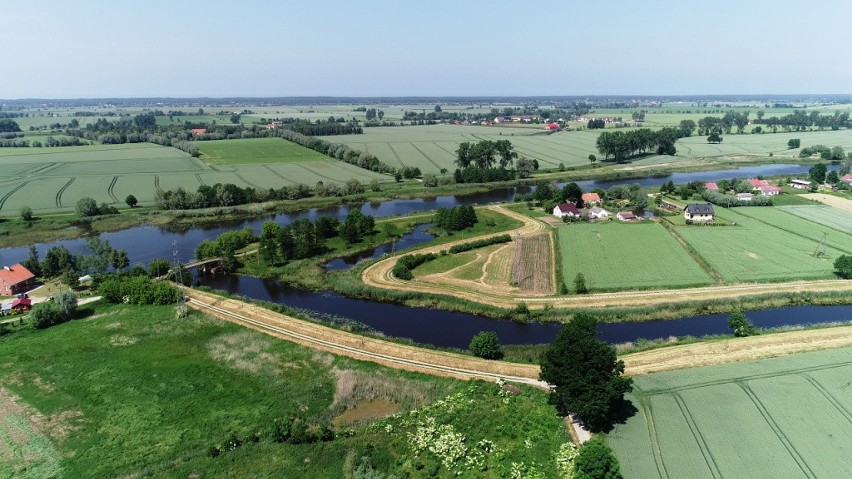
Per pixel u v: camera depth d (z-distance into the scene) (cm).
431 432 5362
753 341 7038
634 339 7556
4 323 8119
